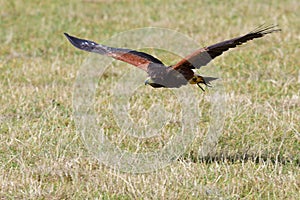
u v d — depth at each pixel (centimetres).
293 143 2830
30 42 4672
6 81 3750
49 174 2520
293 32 4731
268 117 3064
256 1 5772
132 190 2333
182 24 5059
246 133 2920
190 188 2377
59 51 4472
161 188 2338
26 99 3394
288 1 5731
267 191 2358
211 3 5741
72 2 5812
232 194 2330
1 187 2406
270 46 4384
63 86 3653
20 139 2864
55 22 5212
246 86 3594
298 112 3175
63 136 2886
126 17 5309
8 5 5728
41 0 5900
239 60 4075
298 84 3616
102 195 2341
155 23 5106
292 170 2545
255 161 2602
